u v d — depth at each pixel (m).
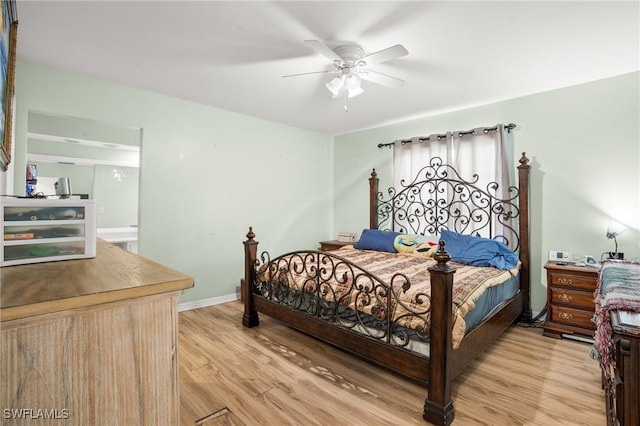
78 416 0.65
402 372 1.93
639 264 2.35
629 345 1.09
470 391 2.03
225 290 3.96
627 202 2.83
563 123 3.15
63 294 0.65
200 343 2.73
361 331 2.25
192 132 3.64
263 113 4.03
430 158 3.98
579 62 2.58
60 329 0.63
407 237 3.83
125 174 4.85
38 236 0.96
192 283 0.81
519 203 3.31
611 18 1.96
